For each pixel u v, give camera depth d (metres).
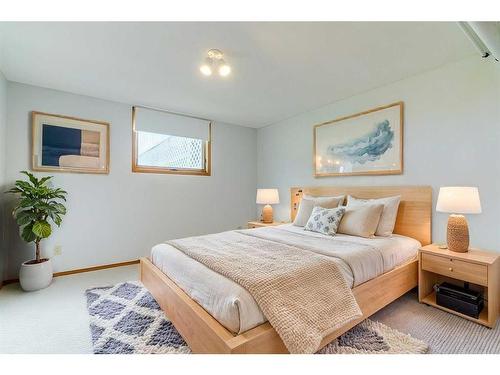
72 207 3.09
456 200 2.00
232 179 4.56
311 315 1.36
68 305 2.22
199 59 2.29
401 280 2.15
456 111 2.33
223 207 4.44
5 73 2.58
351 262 1.81
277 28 1.84
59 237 3.00
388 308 2.14
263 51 2.16
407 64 2.39
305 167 3.90
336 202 3.05
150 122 3.64
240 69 2.49
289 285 1.43
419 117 2.59
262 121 4.39
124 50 2.14
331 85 2.87
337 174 3.38
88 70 2.51
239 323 1.22
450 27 1.83
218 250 2.01
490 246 2.14
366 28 1.84
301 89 2.99
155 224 3.72
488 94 2.15
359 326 1.84
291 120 4.14
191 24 1.79
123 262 3.44
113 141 3.38
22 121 2.81
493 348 1.61
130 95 3.18
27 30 1.86
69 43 2.03
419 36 1.94
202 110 3.78
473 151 2.23
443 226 2.43
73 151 3.09
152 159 3.75
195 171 4.12
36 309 2.15
